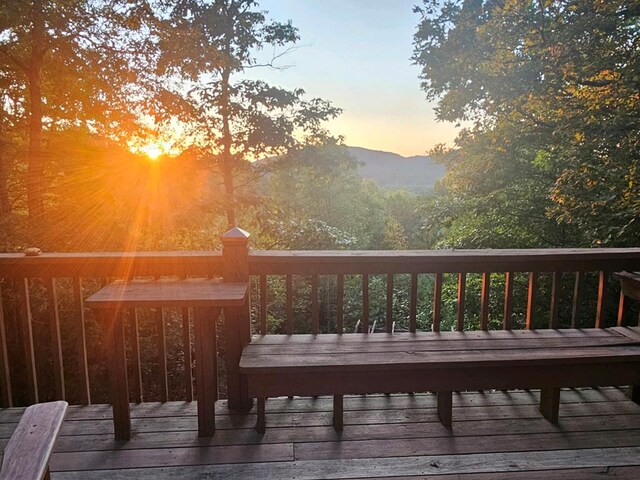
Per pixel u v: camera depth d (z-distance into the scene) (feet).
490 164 33.50
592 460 6.25
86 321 17.93
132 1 24.99
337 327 7.99
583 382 6.95
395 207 108.17
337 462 6.15
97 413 7.43
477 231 34.14
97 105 27.48
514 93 24.36
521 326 28.37
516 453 6.40
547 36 21.61
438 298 8.05
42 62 24.71
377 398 7.97
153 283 7.15
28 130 27.35
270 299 37.50
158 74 27.94
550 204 30.60
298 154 44.55
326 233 45.42
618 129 19.38
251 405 7.61
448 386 6.77
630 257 7.99
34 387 7.63
